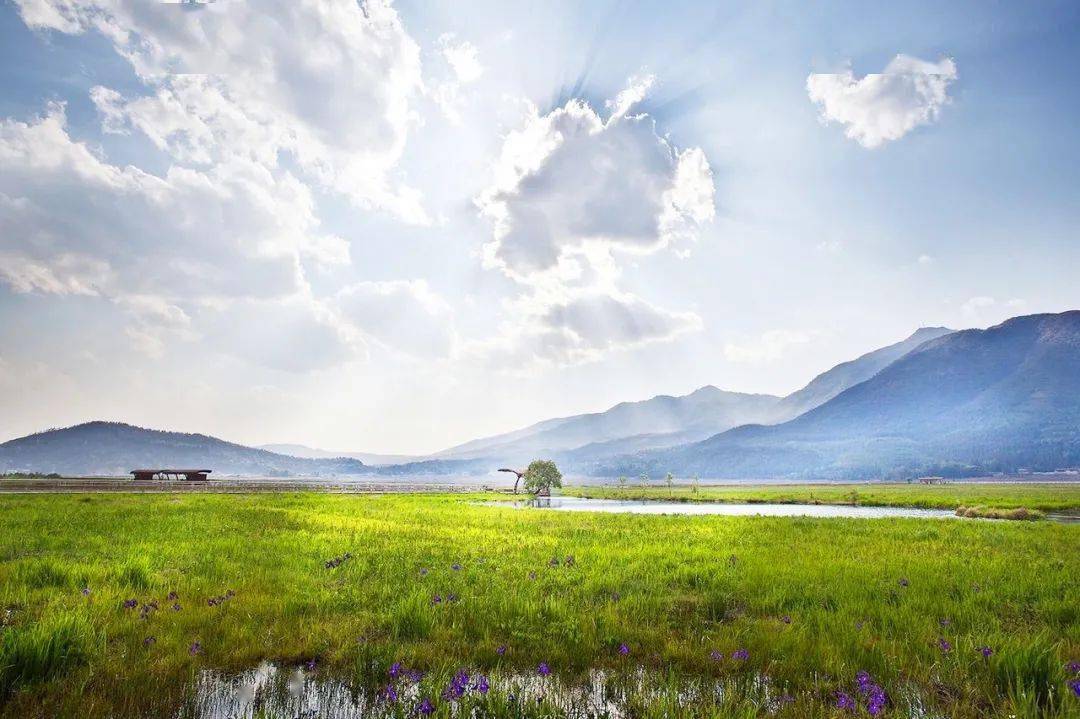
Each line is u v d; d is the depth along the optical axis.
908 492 119.31
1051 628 9.95
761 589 13.16
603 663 8.64
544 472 89.81
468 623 10.17
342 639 9.26
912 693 7.41
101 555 16.39
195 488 82.38
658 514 41.34
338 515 33.69
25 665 7.24
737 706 6.88
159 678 7.48
